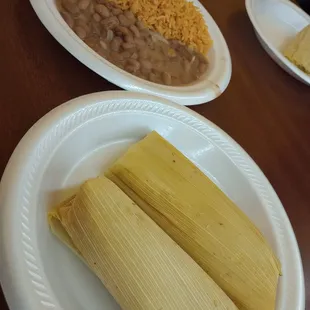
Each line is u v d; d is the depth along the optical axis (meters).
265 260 0.69
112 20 0.89
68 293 0.57
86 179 0.69
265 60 1.16
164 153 0.72
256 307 0.65
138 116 0.76
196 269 0.60
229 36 1.16
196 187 0.70
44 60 0.80
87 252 0.58
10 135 0.67
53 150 0.62
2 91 0.72
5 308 0.52
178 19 0.98
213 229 0.67
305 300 0.79
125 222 0.59
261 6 1.28
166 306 0.56
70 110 0.67
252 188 0.81
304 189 0.95
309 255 0.85
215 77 0.97
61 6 0.86
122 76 0.79
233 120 0.97
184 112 0.81
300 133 1.05
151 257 0.58
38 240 0.55
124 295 0.57
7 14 0.82
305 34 1.19
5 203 0.53
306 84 1.17
